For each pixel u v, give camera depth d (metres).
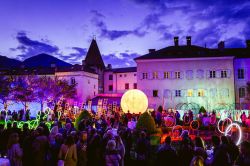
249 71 52.06
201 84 52.81
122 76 76.69
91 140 10.45
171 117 26.75
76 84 60.31
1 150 12.04
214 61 52.75
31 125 26.09
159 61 54.47
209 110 51.22
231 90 51.72
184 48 58.09
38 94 52.78
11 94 49.94
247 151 7.74
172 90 53.66
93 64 78.62
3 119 33.78
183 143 9.61
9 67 74.50
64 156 9.30
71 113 35.25
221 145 8.51
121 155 10.62
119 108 34.56
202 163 8.22
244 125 26.88
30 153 10.36
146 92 54.44
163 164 8.77
